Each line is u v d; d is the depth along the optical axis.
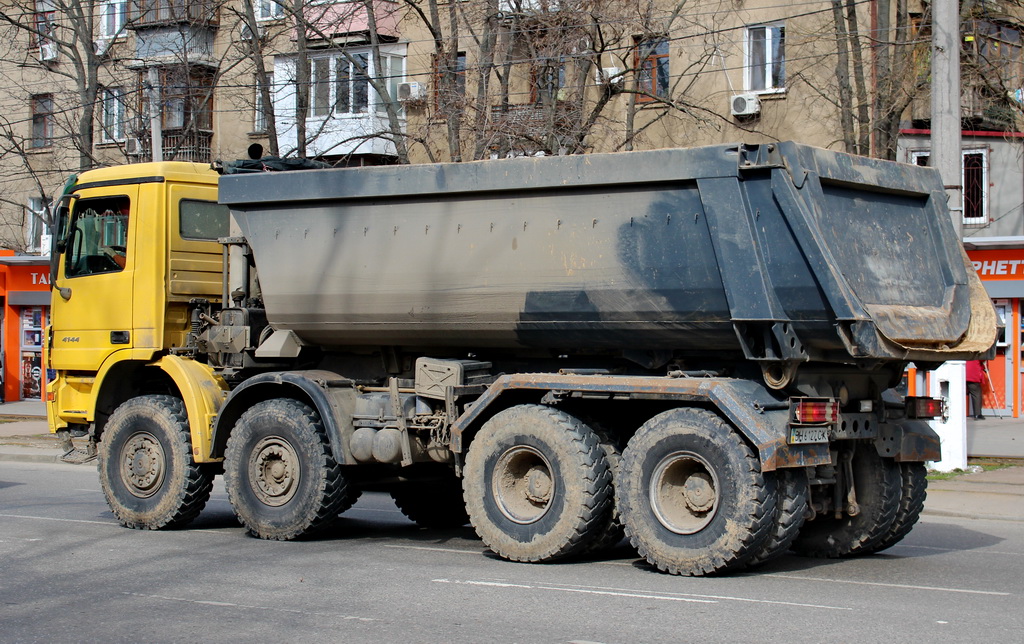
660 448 8.16
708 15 26.00
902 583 8.07
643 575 8.24
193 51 30.58
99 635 6.42
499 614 6.85
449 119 23.36
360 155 29.84
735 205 8.07
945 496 13.62
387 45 29.77
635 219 8.43
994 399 24.30
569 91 24.48
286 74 28.23
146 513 10.88
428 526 11.60
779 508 8.03
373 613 6.90
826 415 8.09
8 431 24.69
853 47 22.92
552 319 8.87
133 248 11.30
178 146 26.09
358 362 10.52
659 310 8.42
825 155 8.33
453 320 9.32
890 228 9.00
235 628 6.53
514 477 8.84
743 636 6.24
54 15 33.19
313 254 9.97
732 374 8.69
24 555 9.29
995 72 23.22
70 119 30.73
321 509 9.88
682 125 26.66
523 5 24.17
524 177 8.80
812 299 7.93
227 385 11.12
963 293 9.23
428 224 9.35
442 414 9.52
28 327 33.47
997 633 6.34
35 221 35.38
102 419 11.68
